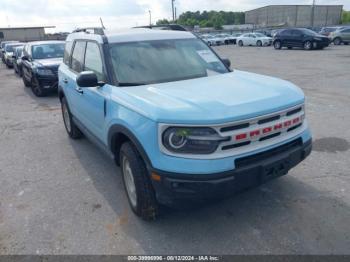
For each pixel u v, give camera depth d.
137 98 3.21
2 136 6.77
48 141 6.29
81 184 4.43
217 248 3.04
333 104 7.77
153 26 5.47
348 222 3.29
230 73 4.27
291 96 3.29
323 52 22.73
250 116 2.87
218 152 2.80
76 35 5.51
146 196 3.27
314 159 4.76
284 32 27.09
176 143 2.81
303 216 3.43
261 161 2.98
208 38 44.16
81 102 4.77
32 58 11.55
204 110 2.82
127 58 4.03
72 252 3.08
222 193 2.83
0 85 14.27
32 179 4.66
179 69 4.09
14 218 3.68
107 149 4.06
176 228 3.35
